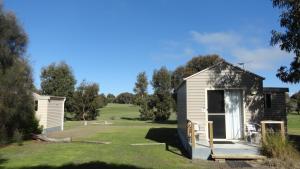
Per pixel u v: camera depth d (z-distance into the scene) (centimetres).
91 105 4922
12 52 1842
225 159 1226
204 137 1510
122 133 2527
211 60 4600
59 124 2856
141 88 5300
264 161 1172
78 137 2220
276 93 1908
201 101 1537
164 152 1481
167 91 4509
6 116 1761
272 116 1894
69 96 5116
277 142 1230
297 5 1474
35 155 1409
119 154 1416
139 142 1900
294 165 1109
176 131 2672
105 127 3250
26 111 1945
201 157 1280
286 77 1655
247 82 1533
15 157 1361
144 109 4800
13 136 1870
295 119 4509
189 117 1530
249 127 1466
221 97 1552
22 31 1877
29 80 1931
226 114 1538
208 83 1545
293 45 1535
